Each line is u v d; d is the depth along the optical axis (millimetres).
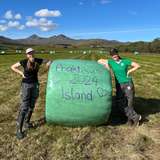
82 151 2736
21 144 2861
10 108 4320
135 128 3416
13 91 5859
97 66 3363
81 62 3383
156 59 22406
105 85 3232
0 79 7867
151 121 3711
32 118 3736
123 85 3496
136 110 4258
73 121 3254
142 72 10234
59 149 2752
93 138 3064
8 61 16656
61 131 3205
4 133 3166
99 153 2705
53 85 3168
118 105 3576
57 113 3203
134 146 2887
